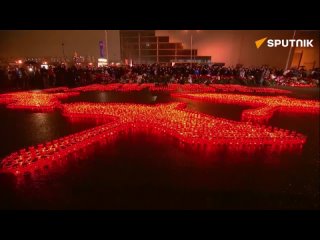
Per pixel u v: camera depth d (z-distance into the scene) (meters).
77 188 4.00
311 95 16.00
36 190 3.95
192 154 5.42
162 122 7.37
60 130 7.34
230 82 22.47
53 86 18.47
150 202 3.64
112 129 6.78
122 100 12.55
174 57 32.75
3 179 4.30
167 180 4.27
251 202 3.68
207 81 21.77
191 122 7.44
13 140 6.47
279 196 3.84
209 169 4.71
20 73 17.22
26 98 12.66
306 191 4.00
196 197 3.77
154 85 19.52
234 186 4.11
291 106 11.26
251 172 4.63
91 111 9.20
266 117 9.33
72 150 5.52
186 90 17.12
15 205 3.56
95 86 18.33
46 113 9.64
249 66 31.19
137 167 4.75
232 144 6.03
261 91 17.08
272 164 5.01
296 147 6.02
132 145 5.94
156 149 5.69
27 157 4.99
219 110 10.53
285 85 22.77
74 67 19.81
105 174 4.47
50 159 4.95
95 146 5.88
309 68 29.39
